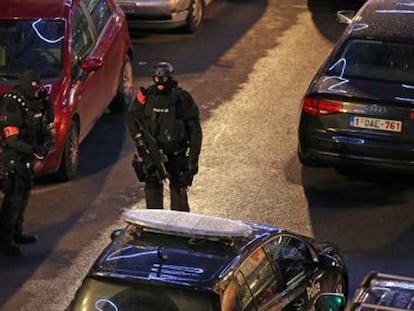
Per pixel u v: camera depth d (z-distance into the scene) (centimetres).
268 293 1655
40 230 2395
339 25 4028
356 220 2483
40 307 2056
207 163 2791
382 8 2792
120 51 3066
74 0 2816
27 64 2652
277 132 3009
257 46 3794
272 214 2506
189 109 2241
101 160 2802
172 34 3903
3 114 2205
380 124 2475
